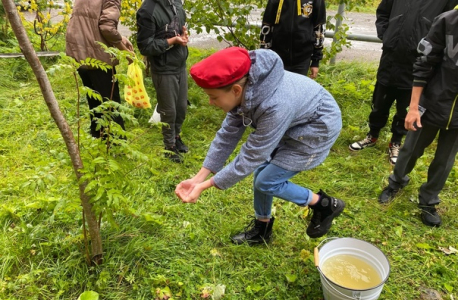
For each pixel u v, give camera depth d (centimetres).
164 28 324
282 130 191
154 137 406
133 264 249
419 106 272
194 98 487
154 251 258
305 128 209
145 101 357
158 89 343
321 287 243
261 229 271
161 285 237
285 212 305
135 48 549
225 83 174
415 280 253
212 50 669
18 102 462
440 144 280
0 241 255
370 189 343
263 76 179
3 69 539
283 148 221
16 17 155
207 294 234
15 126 410
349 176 363
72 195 243
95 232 230
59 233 264
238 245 270
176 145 387
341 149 412
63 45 661
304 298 238
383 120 395
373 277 226
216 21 464
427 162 385
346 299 204
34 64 168
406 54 339
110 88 332
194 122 443
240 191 331
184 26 341
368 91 513
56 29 606
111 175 204
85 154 208
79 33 311
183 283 240
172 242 270
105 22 307
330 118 209
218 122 448
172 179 340
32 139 387
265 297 237
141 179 331
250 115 193
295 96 194
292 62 379
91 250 250
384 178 357
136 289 233
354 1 503
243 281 246
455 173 359
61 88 502
